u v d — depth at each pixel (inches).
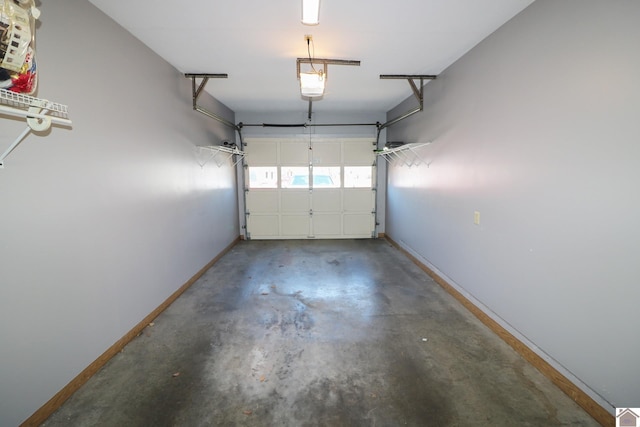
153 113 108.3
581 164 66.0
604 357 62.5
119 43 89.3
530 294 82.7
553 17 72.1
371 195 239.6
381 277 153.0
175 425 63.5
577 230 67.5
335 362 84.5
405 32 96.0
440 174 137.3
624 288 58.2
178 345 92.6
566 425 63.1
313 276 155.2
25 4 53.1
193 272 145.4
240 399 70.7
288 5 80.1
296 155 233.8
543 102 75.9
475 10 82.8
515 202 87.4
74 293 72.3
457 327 103.1
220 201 187.9
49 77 65.6
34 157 62.0
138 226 98.8
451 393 72.3
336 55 114.7
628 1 55.4
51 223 66.1
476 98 106.2
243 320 108.8
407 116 176.6
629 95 55.8
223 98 182.1
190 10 82.0
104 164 82.6
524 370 80.4
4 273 56.3
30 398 61.3
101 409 67.4
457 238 123.0
